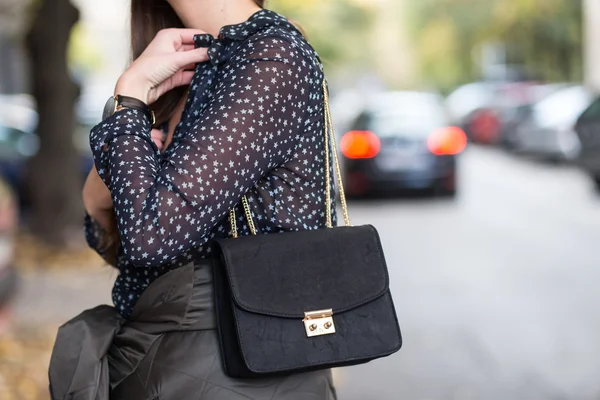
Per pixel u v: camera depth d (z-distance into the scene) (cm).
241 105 179
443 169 1485
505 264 963
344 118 1753
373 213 1392
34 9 1125
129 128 185
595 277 884
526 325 702
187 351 185
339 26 6762
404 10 6469
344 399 532
